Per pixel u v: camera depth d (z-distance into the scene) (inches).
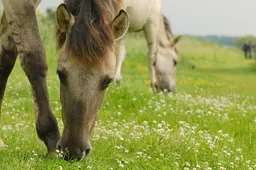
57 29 243.0
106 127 350.0
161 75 689.6
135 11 511.2
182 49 2566.4
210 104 482.9
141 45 1513.3
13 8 251.8
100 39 225.9
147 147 282.0
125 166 244.2
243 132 379.6
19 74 774.5
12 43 277.3
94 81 227.5
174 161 261.3
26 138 293.4
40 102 251.8
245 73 1508.4
